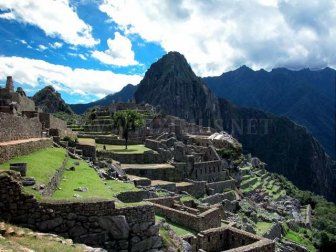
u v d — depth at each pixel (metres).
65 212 15.90
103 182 32.00
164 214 31.98
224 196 71.94
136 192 33.53
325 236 77.38
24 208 15.31
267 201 94.44
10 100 51.03
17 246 13.09
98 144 81.06
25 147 29.95
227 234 29.56
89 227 16.27
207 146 94.69
